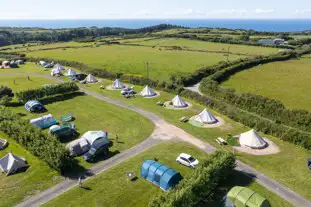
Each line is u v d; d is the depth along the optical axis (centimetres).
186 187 2600
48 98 6631
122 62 11562
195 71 9050
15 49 16562
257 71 10069
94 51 15100
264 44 16162
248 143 4184
